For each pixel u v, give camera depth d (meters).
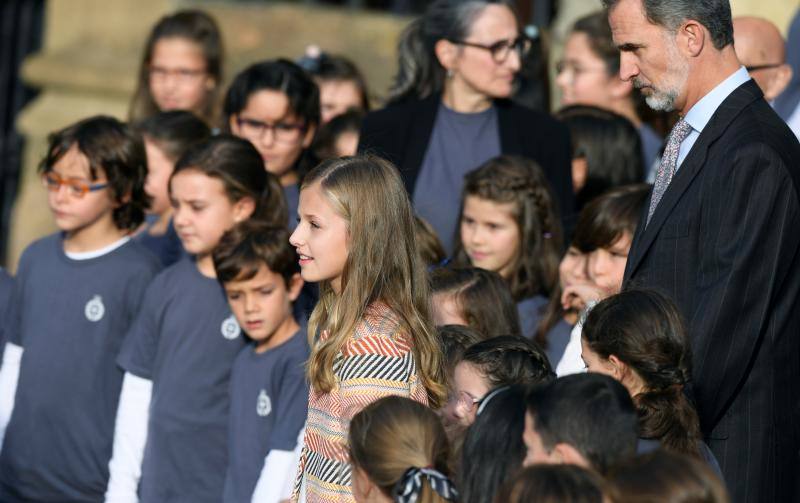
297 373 11.65
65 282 12.84
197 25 18.25
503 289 11.02
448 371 9.48
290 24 23.86
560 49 21.92
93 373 12.67
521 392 7.86
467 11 13.72
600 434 7.21
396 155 13.92
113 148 12.95
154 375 12.41
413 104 14.19
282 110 14.57
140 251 13.15
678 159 9.95
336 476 8.84
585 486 6.53
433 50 14.75
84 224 12.86
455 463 8.00
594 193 15.39
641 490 6.37
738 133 9.46
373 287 9.01
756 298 9.21
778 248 9.27
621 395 7.39
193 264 12.65
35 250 13.20
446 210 13.72
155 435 12.25
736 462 9.36
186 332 12.34
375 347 8.85
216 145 12.84
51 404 12.64
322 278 9.12
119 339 12.80
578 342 10.74
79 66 23.78
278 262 11.68
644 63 9.77
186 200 12.59
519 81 16.62
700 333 9.13
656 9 9.55
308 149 15.12
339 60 18.34
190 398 12.25
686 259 9.53
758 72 14.54
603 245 11.59
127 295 12.80
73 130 13.02
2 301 13.82
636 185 12.08
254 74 14.73
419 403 8.01
